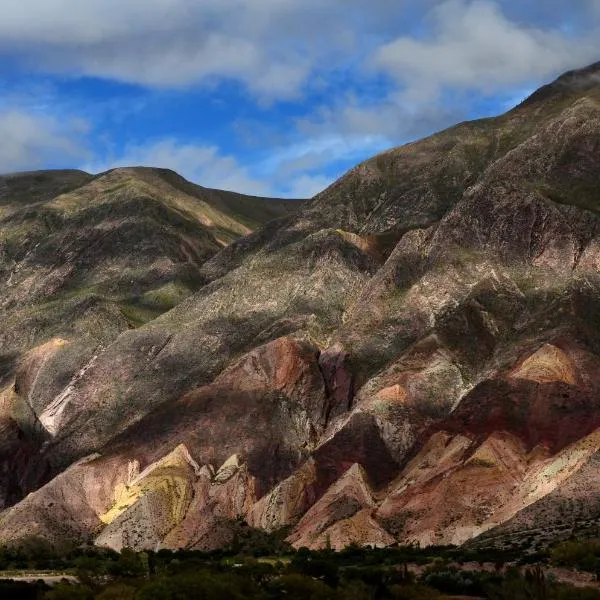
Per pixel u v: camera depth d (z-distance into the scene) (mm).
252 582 87062
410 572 92375
